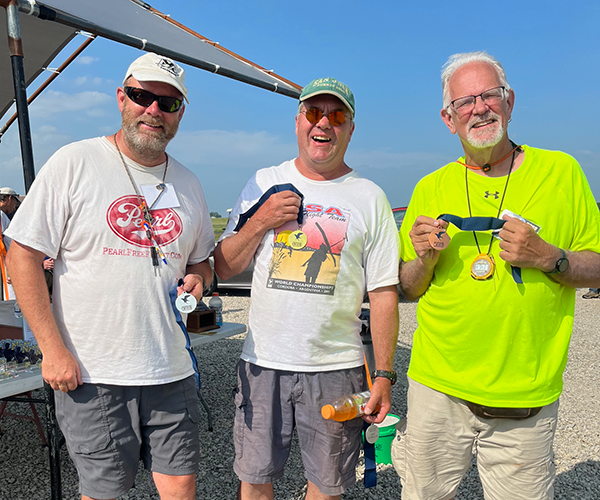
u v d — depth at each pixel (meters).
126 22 3.83
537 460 1.74
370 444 1.97
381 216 1.94
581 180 1.79
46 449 3.19
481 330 1.73
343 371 1.88
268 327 1.87
